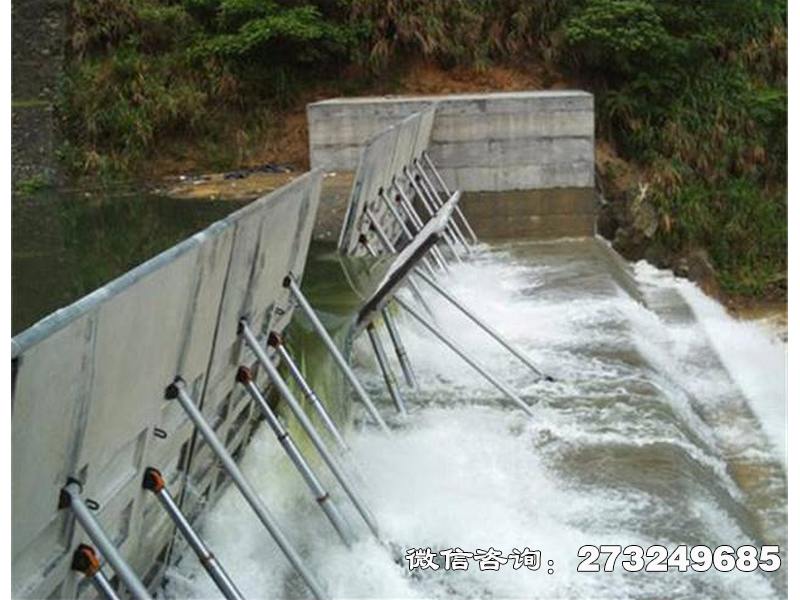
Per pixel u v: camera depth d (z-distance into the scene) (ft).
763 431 30.07
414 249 24.98
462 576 18.44
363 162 31.76
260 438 21.07
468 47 56.75
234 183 49.78
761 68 56.90
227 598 14.75
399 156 38.75
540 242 46.21
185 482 17.22
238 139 53.88
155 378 14.07
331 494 20.27
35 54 54.65
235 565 18.24
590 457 23.22
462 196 47.34
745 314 48.62
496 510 20.71
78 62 55.36
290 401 18.42
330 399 23.24
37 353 10.34
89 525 12.17
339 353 22.72
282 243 20.08
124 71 54.54
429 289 34.17
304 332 24.20
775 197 54.70
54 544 12.26
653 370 30.04
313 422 21.33
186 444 16.79
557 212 47.32
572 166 46.98
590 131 46.70
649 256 50.67
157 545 16.40
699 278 49.90
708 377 34.30
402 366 26.32
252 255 17.67
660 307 41.88
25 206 46.24
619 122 54.24
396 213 38.27
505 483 21.88
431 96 51.01
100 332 11.68
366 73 56.13
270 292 20.12
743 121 54.44
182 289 14.17
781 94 54.49
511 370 28.73
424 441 23.40
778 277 51.37
